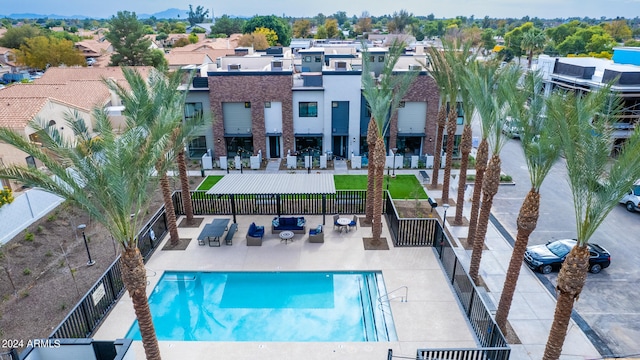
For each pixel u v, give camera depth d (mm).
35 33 94875
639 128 9609
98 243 20484
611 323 14867
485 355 12102
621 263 18906
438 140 26422
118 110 36125
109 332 13953
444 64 22875
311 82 32375
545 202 25969
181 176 21016
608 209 9555
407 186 28109
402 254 18750
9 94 37781
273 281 17359
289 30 126500
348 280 17312
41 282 17156
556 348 11133
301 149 34781
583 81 36750
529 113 12852
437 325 14211
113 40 63312
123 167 10133
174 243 19781
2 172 10203
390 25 131125
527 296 16203
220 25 146500
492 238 20797
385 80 18953
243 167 32281
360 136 33688
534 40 69875
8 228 20453
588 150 9398
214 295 16578
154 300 16297
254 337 14266
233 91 32188
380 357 12867
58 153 10680
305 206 22859
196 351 13211
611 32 104312
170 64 62406
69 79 48281
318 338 14156
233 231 20078
